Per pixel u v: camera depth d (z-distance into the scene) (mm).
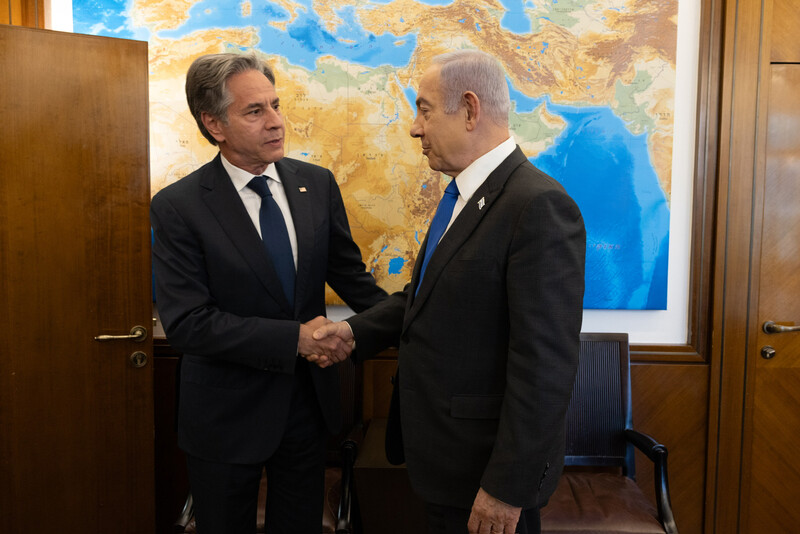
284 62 2238
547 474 1161
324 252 1617
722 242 2217
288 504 1654
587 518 1792
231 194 1514
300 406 1588
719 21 2164
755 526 2322
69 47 1972
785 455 2295
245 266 1481
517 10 2191
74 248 2033
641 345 2289
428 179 2268
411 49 2221
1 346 2006
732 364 2258
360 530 1927
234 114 1439
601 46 2191
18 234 1984
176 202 1500
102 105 2012
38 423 2053
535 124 2229
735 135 2182
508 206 1180
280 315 1528
